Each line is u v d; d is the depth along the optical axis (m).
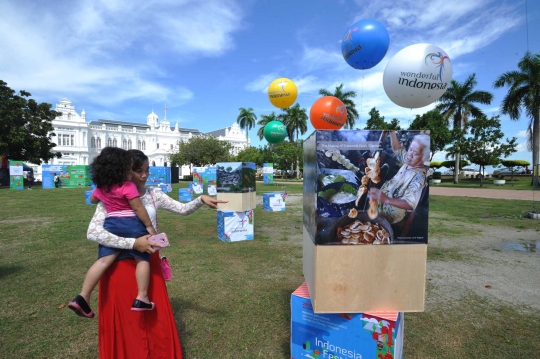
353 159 1.90
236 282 4.11
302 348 2.22
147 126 80.88
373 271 1.96
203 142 48.50
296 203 13.85
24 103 29.67
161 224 8.52
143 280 1.94
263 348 2.62
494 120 24.58
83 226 8.05
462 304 3.50
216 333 2.86
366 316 1.97
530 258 5.26
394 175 1.92
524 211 10.83
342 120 2.79
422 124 21.89
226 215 6.42
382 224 1.93
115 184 1.99
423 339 2.77
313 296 2.01
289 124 42.16
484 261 5.09
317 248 1.92
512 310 3.35
